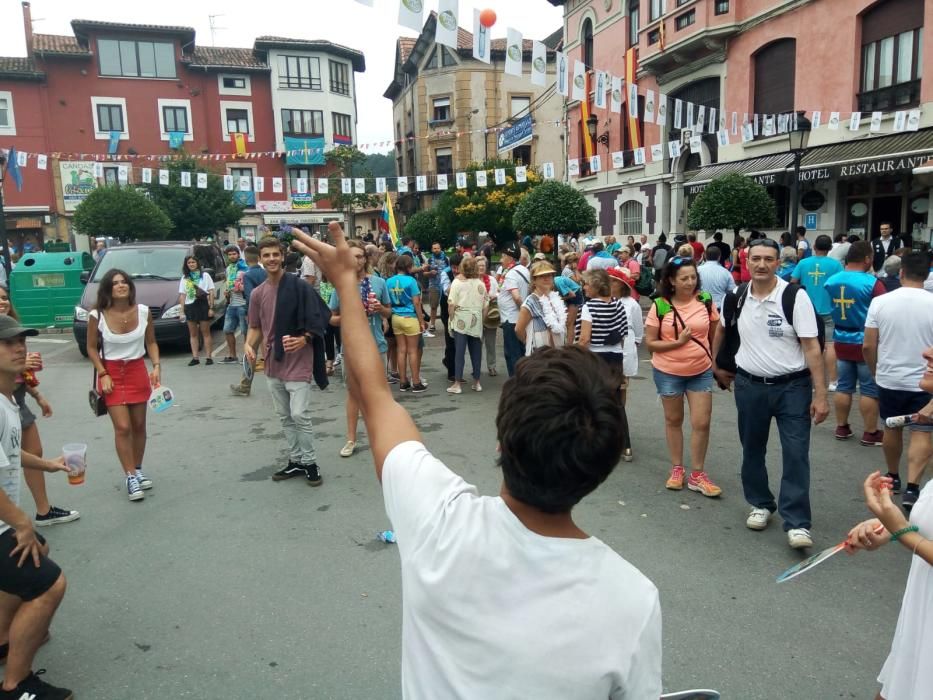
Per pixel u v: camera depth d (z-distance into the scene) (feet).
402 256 28.37
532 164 116.06
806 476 13.73
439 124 123.95
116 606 11.93
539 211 66.49
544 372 3.92
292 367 17.44
